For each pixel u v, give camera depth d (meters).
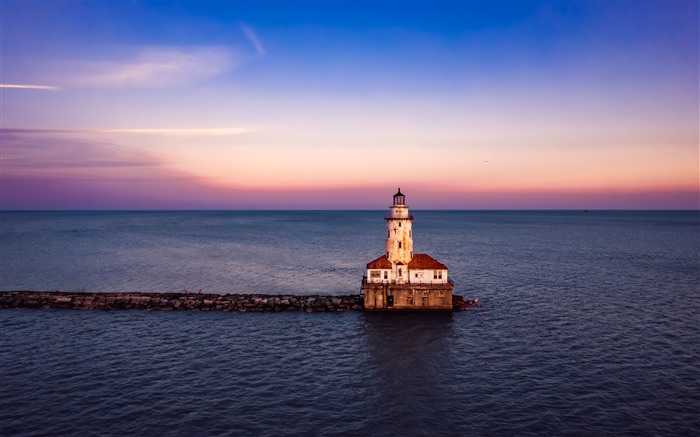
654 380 46.09
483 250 153.50
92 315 71.12
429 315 70.00
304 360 52.19
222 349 55.84
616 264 120.38
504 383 45.72
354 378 47.16
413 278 73.12
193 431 36.84
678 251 150.12
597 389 44.19
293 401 42.06
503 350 54.94
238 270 113.00
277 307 73.75
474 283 93.81
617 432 36.72
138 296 77.50
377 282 73.06
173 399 42.22
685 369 48.72
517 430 37.12
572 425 37.81
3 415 39.03
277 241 190.00
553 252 147.75
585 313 70.62
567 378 46.75
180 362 51.41
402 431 37.06
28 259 126.88
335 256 140.25
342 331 62.88
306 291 90.38
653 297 81.19
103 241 180.12
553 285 91.88
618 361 51.12
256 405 41.22
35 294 78.56
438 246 167.00
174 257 135.00
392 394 43.53
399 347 56.34
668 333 60.59
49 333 61.94
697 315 69.12
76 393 43.28
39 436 35.91
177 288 92.69
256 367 50.06
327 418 39.09
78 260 126.19
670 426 37.56
